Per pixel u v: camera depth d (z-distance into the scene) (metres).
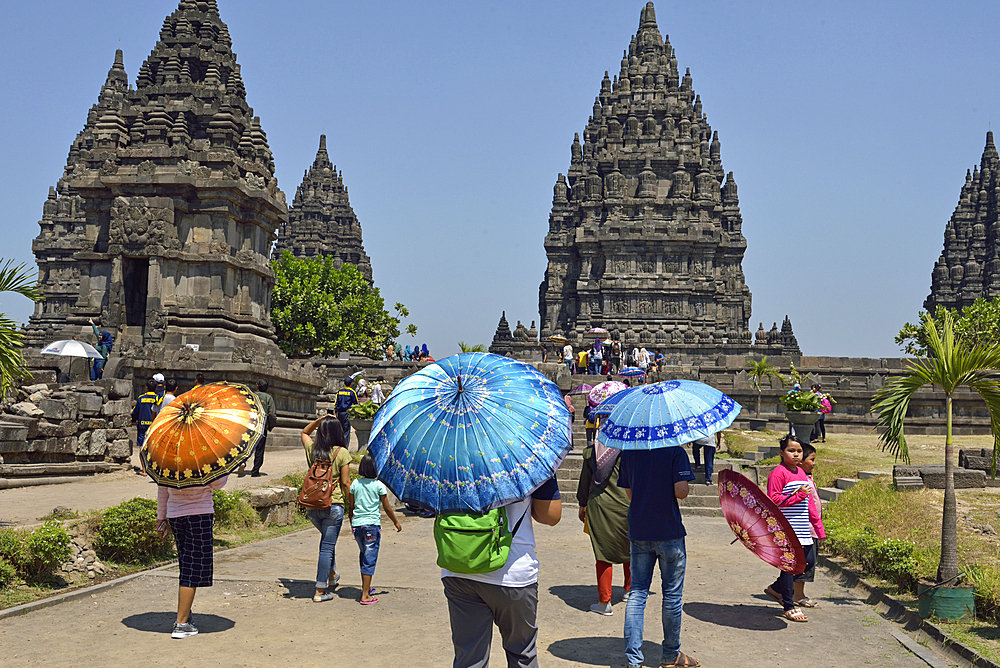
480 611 5.86
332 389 44.97
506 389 5.97
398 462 5.81
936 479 16.62
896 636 9.03
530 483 5.61
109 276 36.50
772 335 64.94
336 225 101.25
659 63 73.12
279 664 7.62
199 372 30.97
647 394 8.18
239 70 40.72
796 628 9.32
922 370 10.54
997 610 9.17
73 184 36.97
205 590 10.52
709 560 13.72
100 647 8.05
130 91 38.94
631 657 7.56
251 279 38.44
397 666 7.60
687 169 71.12
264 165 39.47
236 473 19.92
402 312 78.81
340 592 10.61
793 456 10.37
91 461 19.80
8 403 18.59
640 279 67.56
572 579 11.88
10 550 10.15
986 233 87.50
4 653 7.80
